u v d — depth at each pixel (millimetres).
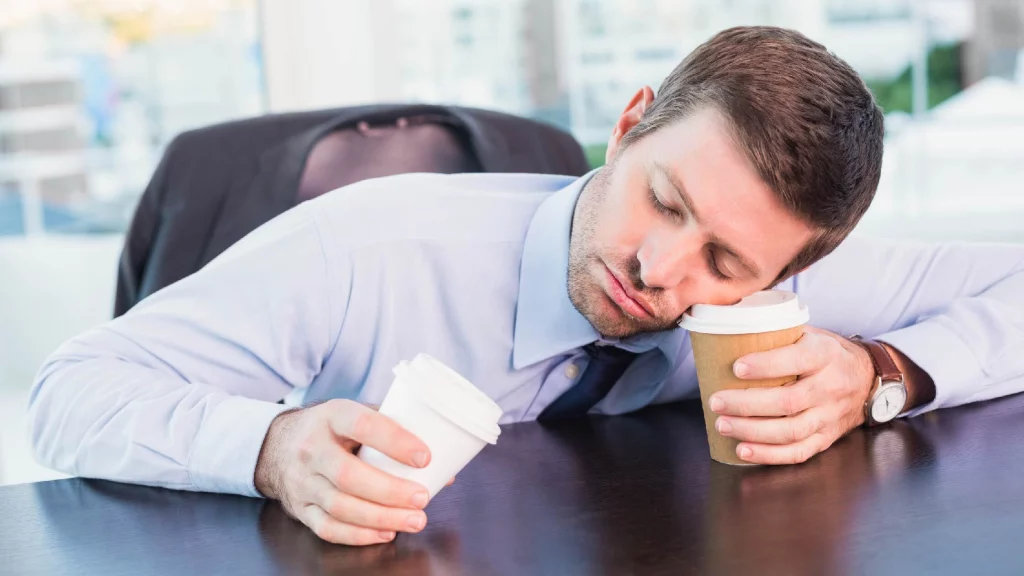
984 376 1226
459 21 2818
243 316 1193
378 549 805
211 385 1145
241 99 2680
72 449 1049
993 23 3090
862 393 1102
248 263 1223
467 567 760
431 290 1316
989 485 917
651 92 1223
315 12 2570
